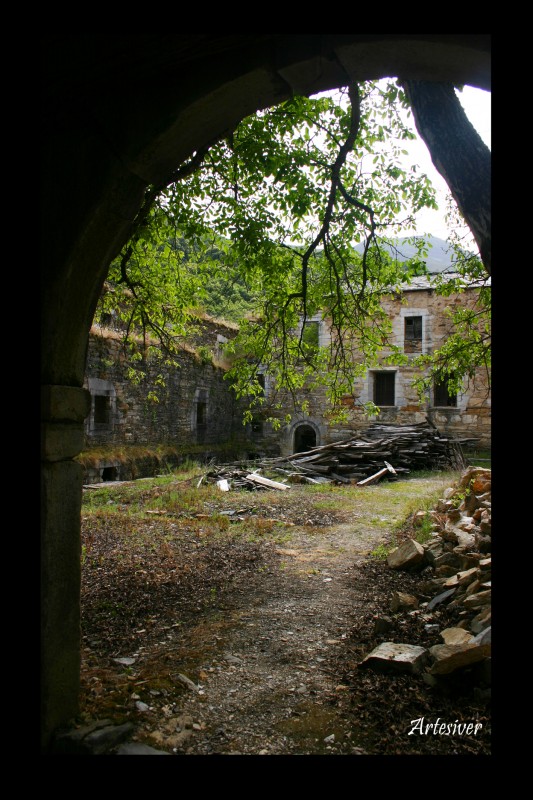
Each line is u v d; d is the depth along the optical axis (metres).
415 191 5.18
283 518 8.09
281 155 4.69
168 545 6.25
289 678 3.08
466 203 2.87
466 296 16.50
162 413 14.01
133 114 2.17
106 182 2.18
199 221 5.21
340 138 4.86
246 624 3.94
